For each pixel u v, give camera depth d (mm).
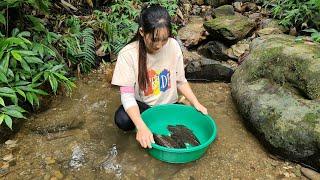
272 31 3521
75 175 2195
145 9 2016
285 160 2305
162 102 2461
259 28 3711
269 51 2736
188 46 3627
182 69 2414
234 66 3330
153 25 1944
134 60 2207
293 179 2166
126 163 2287
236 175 2205
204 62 3289
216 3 4281
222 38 3486
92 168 2250
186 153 2125
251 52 2955
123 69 2223
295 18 3490
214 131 2195
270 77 2641
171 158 2176
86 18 3645
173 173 2207
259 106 2465
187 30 3768
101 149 2412
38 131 2568
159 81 2350
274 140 2295
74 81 3154
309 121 2191
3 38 2568
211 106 2906
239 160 2322
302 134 2178
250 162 2307
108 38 3531
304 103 2314
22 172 2207
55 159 2320
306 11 3404
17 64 2664
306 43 2812
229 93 3076
